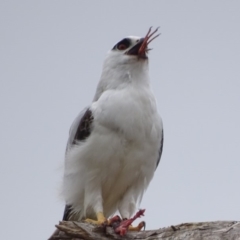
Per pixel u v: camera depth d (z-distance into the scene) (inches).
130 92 526.0
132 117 515.5
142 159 527.5
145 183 545.3
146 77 542.0
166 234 435.5
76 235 453.1
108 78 543.8
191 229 427.8
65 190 548.1
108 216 570.6
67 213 567.8
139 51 543.8
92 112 523.2
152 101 531.2
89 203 535.5
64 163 557.3
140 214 457.4
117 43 554.9
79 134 532.4
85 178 532.1
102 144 517.3
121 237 450.3
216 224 425.1
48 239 513.0
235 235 415.8
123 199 550.9
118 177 535.2
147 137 524.1
